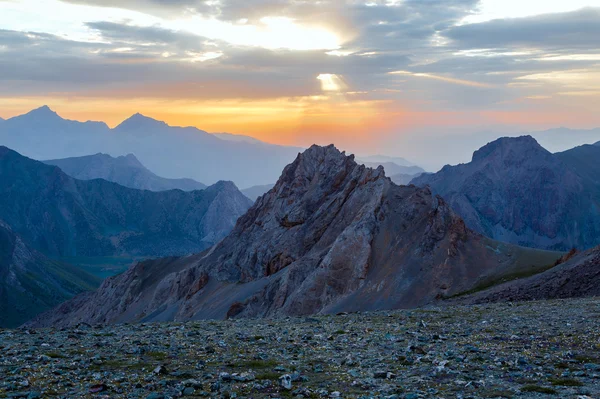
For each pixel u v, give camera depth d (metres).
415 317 53.03
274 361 34.06
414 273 109.00
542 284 75.50
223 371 31.56
